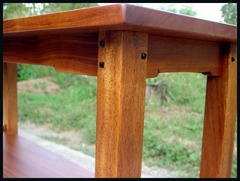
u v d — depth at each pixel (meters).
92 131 2.32
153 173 1.64
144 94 0.50
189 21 0.47
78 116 2.61
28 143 1.61
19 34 0.69
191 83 2.08
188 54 0.65
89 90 2.82
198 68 0.69
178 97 2.13
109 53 0.48
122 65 0.46
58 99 2.95
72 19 0.45
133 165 0.49
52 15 0.50
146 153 1.85
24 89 3.24
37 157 1.41
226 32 0.59
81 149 2.05
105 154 0.49
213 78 0.83
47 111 2.80
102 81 0.49
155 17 0.41
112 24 0.39
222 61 0.79
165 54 0.58
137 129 0.49
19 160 1.36
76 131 2.42
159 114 2.13
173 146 1.84
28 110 2.89
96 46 0.54
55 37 0.65
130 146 0.49
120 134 0.47
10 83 1.65
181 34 0.53
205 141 0.88
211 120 0.85
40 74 3.33
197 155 1.73
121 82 0.46
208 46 0.72
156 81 2.20
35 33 0.64
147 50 0.53
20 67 3.36
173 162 1.75
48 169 1.26
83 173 1.23
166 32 0.49
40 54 0.72
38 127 2.58
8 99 1.68
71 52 0.60
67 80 3.10
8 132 1.74
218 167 0.84
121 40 0.46
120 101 0.46
